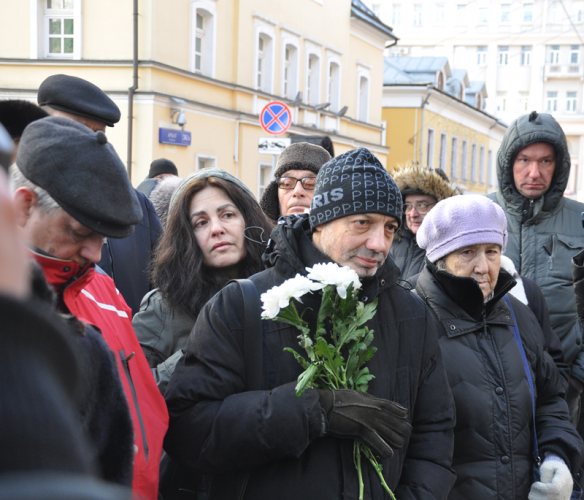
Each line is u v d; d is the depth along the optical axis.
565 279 3.36
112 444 1.14
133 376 1.64
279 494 1.55
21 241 0.47
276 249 1.79
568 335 3.29
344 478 1.56
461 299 2.21
